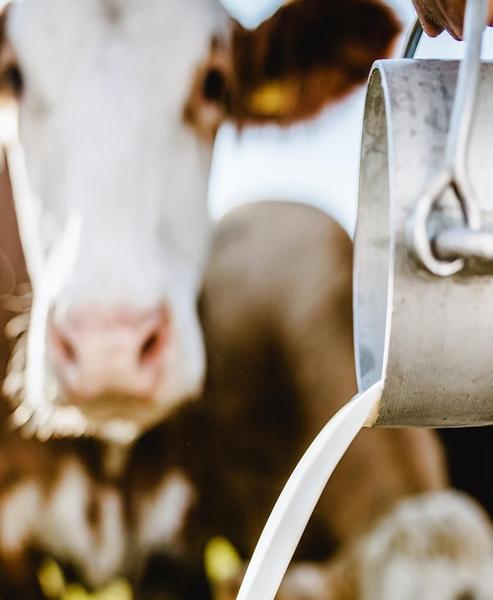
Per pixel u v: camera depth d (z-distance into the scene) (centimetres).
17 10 200
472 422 50
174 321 191
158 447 228
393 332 45
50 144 197
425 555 213
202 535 232
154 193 198
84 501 228
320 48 230
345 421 48
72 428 209
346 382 231
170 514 230
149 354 187
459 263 42
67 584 230
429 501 224
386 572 213
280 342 233
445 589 210
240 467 233
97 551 229
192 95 202
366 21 227
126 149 196
